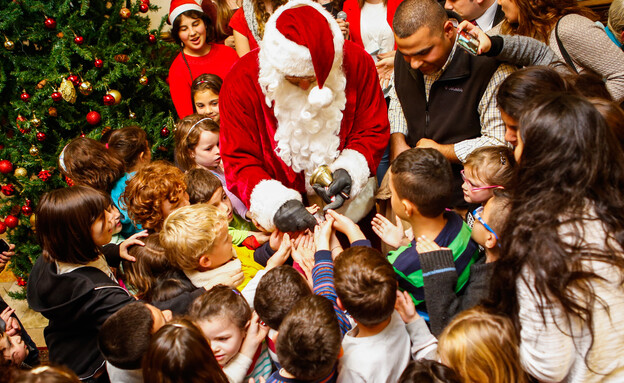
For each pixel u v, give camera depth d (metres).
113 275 1.78
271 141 1.82
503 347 1.06
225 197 2.06
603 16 3.14
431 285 1.37
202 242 1.55
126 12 2.98
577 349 1.00
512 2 1.88
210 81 2.66
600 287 0.94
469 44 1.67
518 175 1.03
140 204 1.84
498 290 1.07
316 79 1.58
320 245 1.58
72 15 2.78
